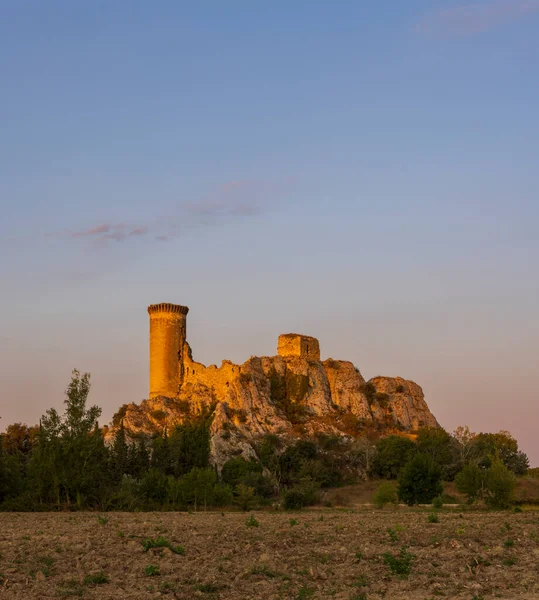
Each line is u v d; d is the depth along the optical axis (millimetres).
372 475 157750
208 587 33562
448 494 126375
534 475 166125
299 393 187875
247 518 70938
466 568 38281
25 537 49562
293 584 34562
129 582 34875
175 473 132000
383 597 32406
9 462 97688
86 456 92062
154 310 189500
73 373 95875
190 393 182500
